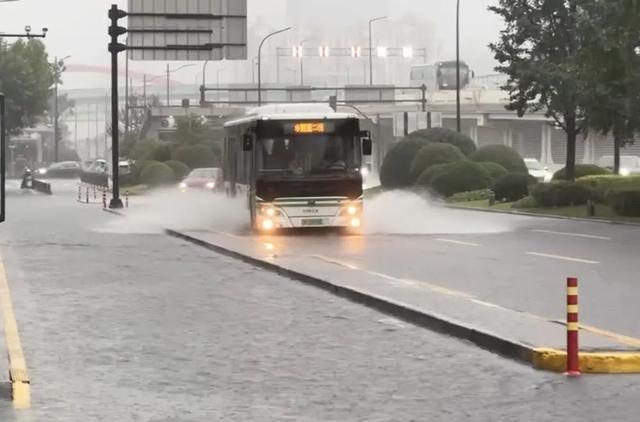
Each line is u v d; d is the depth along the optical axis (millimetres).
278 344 21172
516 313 23562
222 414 14977
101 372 18203
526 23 83062
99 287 31672
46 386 16984
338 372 18156
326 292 30234
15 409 15258
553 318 23578
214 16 85125
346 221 51562
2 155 22750
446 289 29375
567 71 80062
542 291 28984
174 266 38312
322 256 40562
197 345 21078
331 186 51406
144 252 44500
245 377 17734
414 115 120812
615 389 16500
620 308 25234
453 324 22094
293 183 51125
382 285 29531
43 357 19688
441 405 15445
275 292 30281
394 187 104750
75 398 16062
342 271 33625
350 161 51719
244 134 51938
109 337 22125
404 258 39594
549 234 53250
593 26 65375
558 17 82688
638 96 67188
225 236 50312
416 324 23875
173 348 20719
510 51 85562
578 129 84812
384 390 16578
